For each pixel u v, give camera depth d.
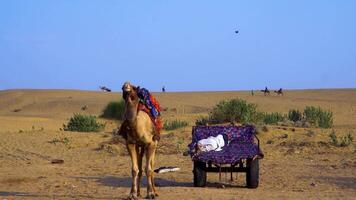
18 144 40.19
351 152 34.84
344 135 41.50
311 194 21.14
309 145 37.19
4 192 22.72
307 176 26.38
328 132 43.03
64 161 33.53
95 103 111.12
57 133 45.50
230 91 144.38
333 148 36.19
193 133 25.36
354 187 23.19
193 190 22.27
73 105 112.38
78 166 31.20
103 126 54.94
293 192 21.77
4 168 30.44
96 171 29.28
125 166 31.06
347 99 115.62
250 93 133.50
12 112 114.50
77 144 40.12
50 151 37.59
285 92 137.38
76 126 51.66
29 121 74.31
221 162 22.66
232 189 22.77
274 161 32.16
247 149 23.61
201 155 22.94
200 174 23.22
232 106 49.91
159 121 20.62
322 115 53.91
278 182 24.73
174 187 23.23
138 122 19.42
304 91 139.62
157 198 20.33
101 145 38.47
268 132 41.28
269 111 93.56
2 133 46.41
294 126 49.22
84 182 25.39
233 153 23.03
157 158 33.88
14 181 25.75
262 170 28.58
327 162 31.38
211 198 20.23
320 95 126.94
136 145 20.33
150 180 20.38
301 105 99.94
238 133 25.20
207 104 108.44
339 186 23.48
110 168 30.28
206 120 49.81
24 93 136.75
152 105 20.27
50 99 123.75
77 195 21.66
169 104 106.75
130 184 24.73
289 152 35.12
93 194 21.88
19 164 32.38
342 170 28.19
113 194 21.83
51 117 94.44
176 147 37.44
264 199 19.95
